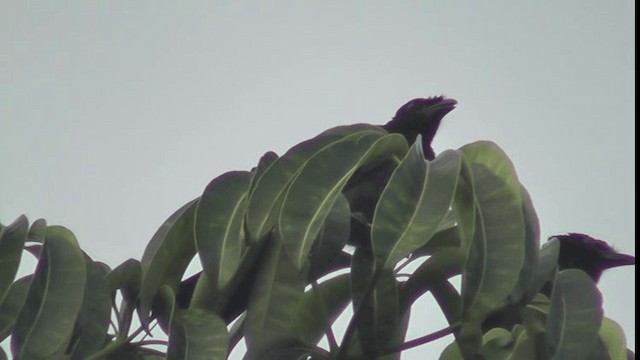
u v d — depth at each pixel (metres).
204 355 5.46
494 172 5.60
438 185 5.12
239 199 5.77
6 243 5.47
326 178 5.37
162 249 5.94
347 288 6.15
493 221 5.45
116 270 6.01
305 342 5.82
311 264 5.54
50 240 5.64
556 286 5.51
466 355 5.51
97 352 5.81
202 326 5.61
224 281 5.63
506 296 5.30
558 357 5.36
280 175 5.56
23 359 5.35
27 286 5.93
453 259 5.93
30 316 5.44
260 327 5.80
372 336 5.59
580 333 5.41
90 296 5.82
